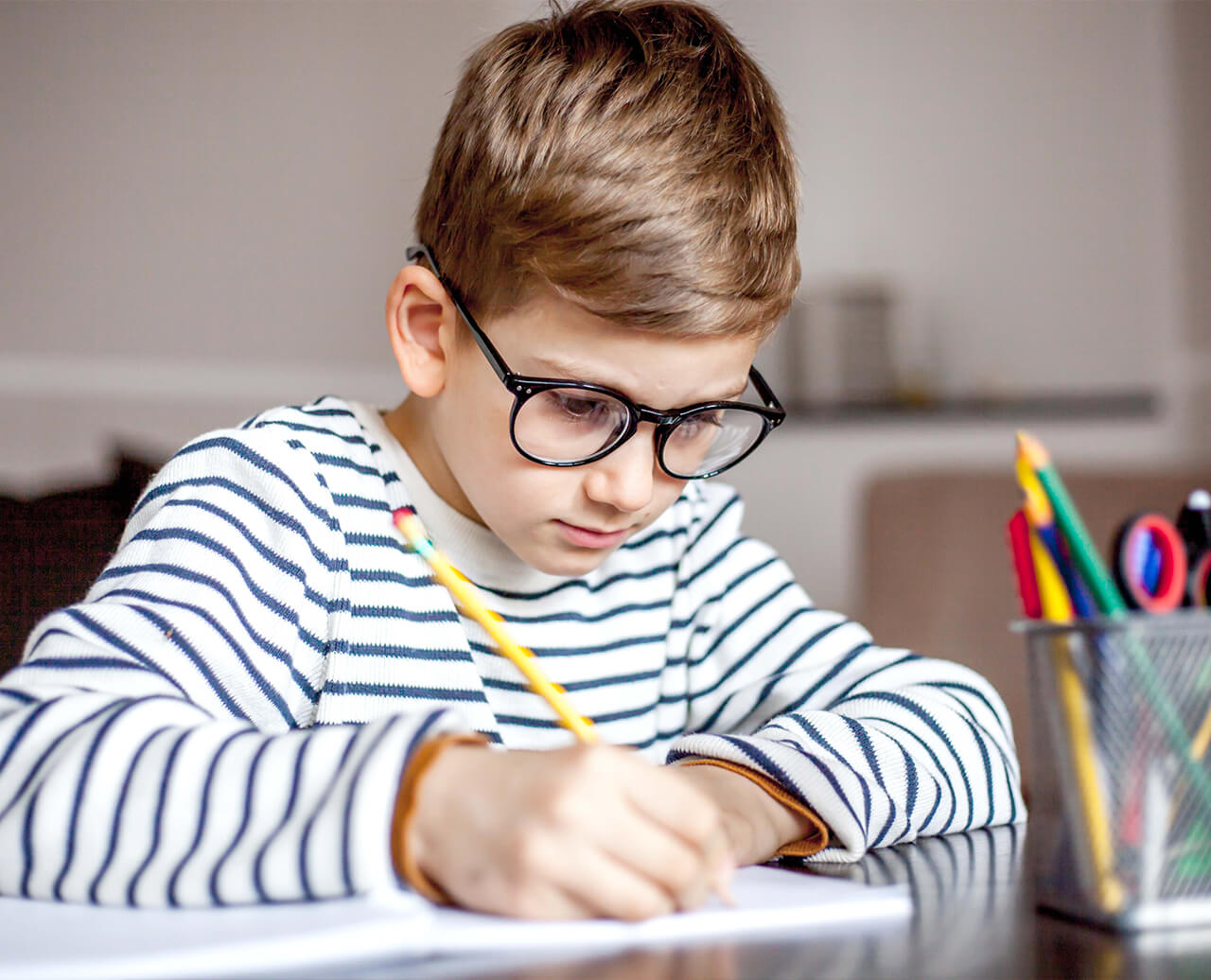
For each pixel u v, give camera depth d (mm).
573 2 865
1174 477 1861
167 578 690
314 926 416
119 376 2773
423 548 658
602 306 672
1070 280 3027
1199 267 2971
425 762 487
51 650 606
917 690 796
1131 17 3018
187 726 534
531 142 723
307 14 2898
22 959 391
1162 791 445
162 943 411
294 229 2887
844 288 3055
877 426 3012
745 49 869
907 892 499
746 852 582
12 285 2732
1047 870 477
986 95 3061
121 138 2795
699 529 1014
